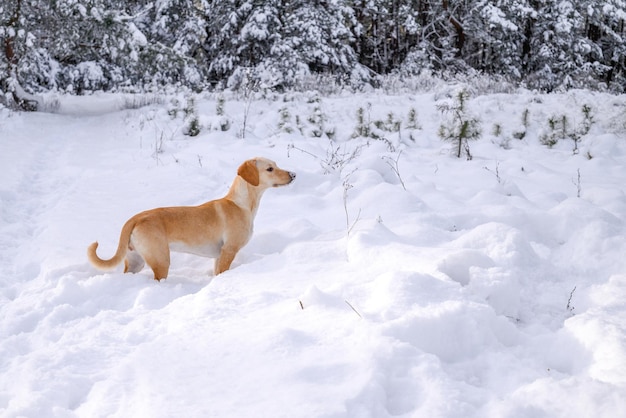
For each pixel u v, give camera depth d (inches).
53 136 531.8
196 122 521.0
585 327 128.1
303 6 901.2
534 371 117.6
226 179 344.5
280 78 838.5
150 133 526.0
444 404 97.3
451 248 190.7
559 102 653.9
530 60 1070.4
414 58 1068.5
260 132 534.3
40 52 828.6
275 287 164.6
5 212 283.7
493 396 103.3
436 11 1119.0
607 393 95.3
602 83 922.7
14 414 105.5
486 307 132.1
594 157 439.5
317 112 542.0
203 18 911.7
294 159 398.6
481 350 124.6
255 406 97.1
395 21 1150.3
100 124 617.0
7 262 219.0
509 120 586.6
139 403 101.6
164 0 901.2
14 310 164.2
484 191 294.5
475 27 1043.9
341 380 104.1
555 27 981.8
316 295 142.9
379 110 644.1
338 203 285.0
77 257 213.8
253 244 222.7
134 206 287.0
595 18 1026.1
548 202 289.7
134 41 656.4
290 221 240.1
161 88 867.4
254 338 122.0
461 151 445.7
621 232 215.3
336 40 913.5
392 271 151.6
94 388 114.0
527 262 187.9
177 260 222.2
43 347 141.3
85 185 329.4
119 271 207.9
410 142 498.6
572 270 192.2
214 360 114.0
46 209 293.4
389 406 101.0
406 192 275.6
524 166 391.5
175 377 108.4
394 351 111.3
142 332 139.5
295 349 116.1
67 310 161.2
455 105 438.0
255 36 864.9
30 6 630.5
